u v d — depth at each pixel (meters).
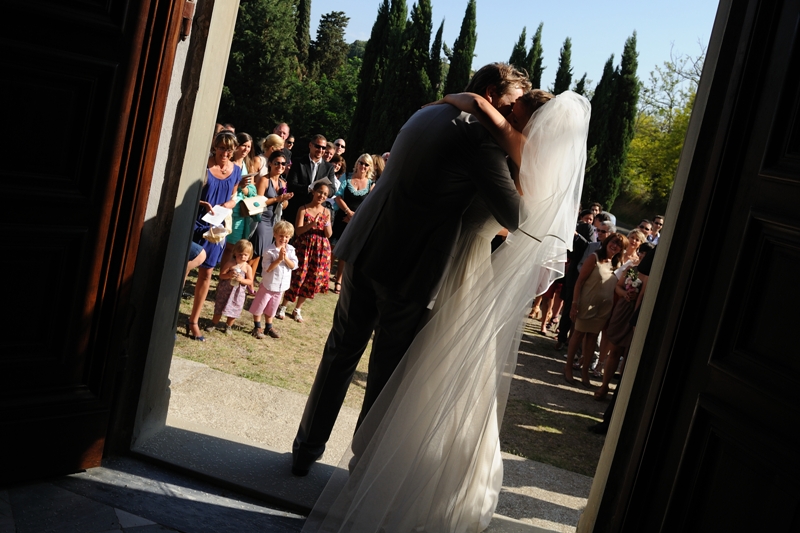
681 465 1.96
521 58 25.36
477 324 2.58
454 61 24.20
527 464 4.39
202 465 2.84
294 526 2.59
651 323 2.19
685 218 2.12
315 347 6.16
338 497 2.56
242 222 6.51
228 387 4.54
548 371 7.40
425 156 2.59
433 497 2.53
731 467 1.82
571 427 5.67
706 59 2.18
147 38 2.45
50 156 2.35
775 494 1.66
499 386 2.66
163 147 2.76
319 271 6.93
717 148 1.94
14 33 2.19
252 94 30.27
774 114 1.80
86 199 2.44
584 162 2.58
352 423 4.50
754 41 1.88
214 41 2.81
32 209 2.34
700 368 1.95
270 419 4.12
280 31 30.12
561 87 25.53
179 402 4.06
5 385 2.42
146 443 2.92
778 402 1.69
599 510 2.28
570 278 8.38
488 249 2.88
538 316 10.98
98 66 2.36
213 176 5.88
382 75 24.27
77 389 2.57
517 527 2.90
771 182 1.79
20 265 2.38
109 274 2.57
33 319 2.44
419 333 2.71
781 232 1.74
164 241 2.80
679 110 29.11
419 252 2.66
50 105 2.31
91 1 2.31
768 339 1.76
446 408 2.50
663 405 2.04
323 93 31.88
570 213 2.57
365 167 9.04
